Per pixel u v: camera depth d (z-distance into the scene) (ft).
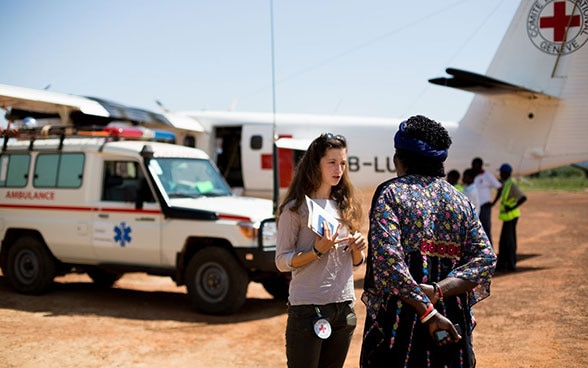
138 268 26.37
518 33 40.86
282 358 19.06
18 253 28.35
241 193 45.09
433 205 9.23
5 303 25.98
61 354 18.51
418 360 8.95
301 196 11.22
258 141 44.50
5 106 34.83
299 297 11.05
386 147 45.65
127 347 19.72
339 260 11.25
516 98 41.19
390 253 8.64
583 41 39.19
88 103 35.76
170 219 25.34
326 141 11.22
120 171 26.76
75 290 30.27
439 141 9.59
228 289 24.47
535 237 51.13
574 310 23.15
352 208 11.51
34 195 28.14
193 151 29.22
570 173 222.07
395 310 9.09
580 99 39.68
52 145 28.07
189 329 22.65
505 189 33.65
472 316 9.39
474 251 9.25
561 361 17.29
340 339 11.41
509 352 18.47
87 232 26.68
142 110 40.75
